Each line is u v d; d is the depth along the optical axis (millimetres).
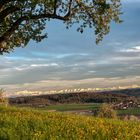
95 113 48312
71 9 27688
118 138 18328
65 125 20781
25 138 17188
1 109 29875
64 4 27766
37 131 18203
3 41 28266
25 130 18656
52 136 17547
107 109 48062
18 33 30047
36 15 27750
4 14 27297
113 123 24562
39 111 30797
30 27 29844
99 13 27969
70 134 18297
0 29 29594
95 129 20109
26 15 27641
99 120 25422
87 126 20875
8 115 23812
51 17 27672
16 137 17203
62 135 18188
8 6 28547
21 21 27875
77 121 23094
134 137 18719
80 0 27703
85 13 28203
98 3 27734
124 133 19531
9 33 28094
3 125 19641
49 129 19203
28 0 26688
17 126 19453
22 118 22156
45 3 27328
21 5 26766
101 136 18562
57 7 27578
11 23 29016
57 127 19766
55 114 28312
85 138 18062
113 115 47469
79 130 19250
